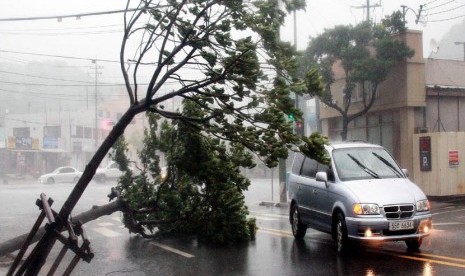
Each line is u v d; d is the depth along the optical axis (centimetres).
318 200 1041
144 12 825
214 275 834
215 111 820
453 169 1991
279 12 831
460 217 1482
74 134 6719
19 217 1861
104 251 1091
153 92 803
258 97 802
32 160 6288
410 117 2219
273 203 2106
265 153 803
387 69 2119
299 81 811
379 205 882
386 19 2247
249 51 793
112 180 4625
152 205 1163
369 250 981
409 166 2200
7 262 976
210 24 789
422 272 780
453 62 2431
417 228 890
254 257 970
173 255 1020
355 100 2489
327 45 2130
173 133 1141
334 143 1109
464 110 2358
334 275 792
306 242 1121
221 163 1087
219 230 1134
